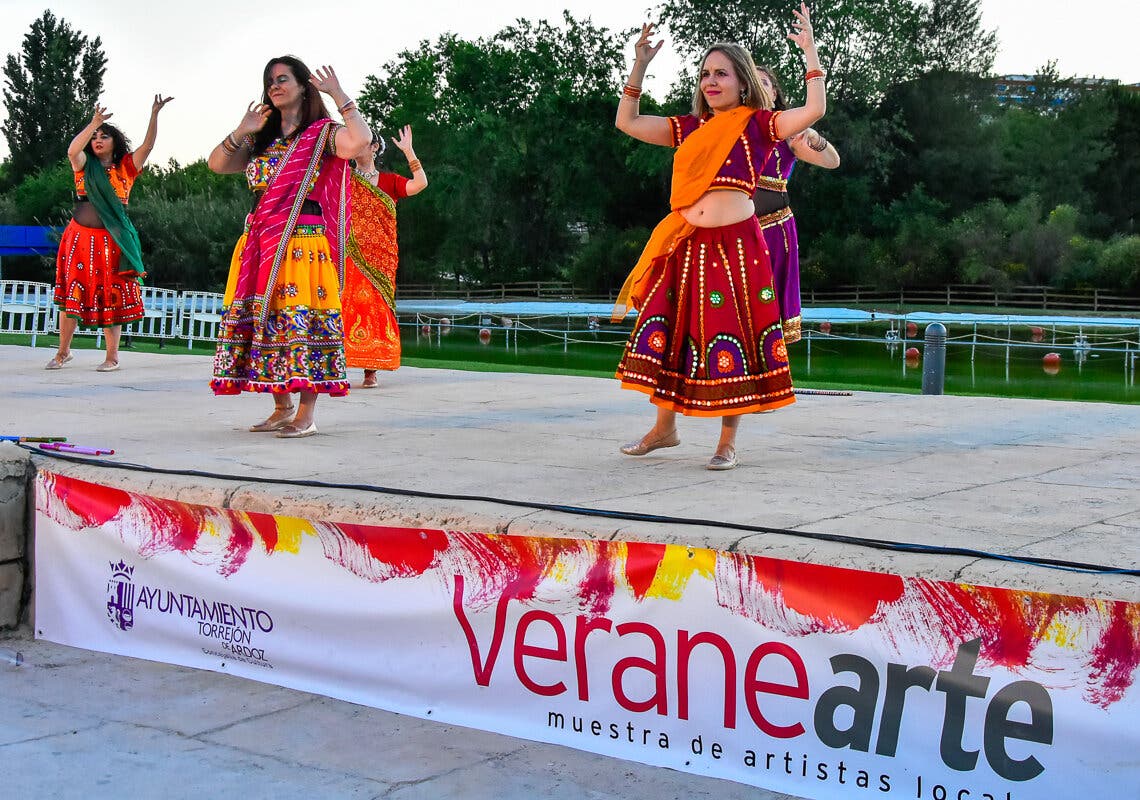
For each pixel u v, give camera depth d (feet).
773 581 9.98
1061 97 201.87
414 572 11.89
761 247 14.99
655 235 15.44
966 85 182.50
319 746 11.09
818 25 171.63
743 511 11.94
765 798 9.93
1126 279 158.20
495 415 20.81
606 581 10.79
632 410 21.54
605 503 12.44
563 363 74.69
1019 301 161.17
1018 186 181.98
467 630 11.62
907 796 9.46
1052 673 8.84
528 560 11.21
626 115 15.42
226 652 13.24
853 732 9.68
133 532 13.83
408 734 11.44
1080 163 185.98
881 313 137.08
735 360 14.89
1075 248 163.32
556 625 11.07
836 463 15.55
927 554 9.57
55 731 11.41
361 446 17.01
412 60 200.03
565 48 189.37
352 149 17.84
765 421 20.08
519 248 193.77
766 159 15.14
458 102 192.03
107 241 28.07
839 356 99.30
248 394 23.68
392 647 12.07
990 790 9.12
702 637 10.34
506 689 11.43
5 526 14.56
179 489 13.38
